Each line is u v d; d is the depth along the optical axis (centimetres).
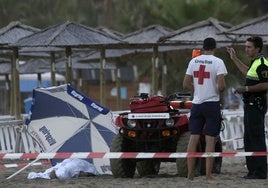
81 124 3569
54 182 3219
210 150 3084
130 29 11300
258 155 3162
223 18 8756
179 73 8662
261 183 3062
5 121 4966
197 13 8781
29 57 7188
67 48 5550
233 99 9256
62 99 3519
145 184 3064
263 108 3178
